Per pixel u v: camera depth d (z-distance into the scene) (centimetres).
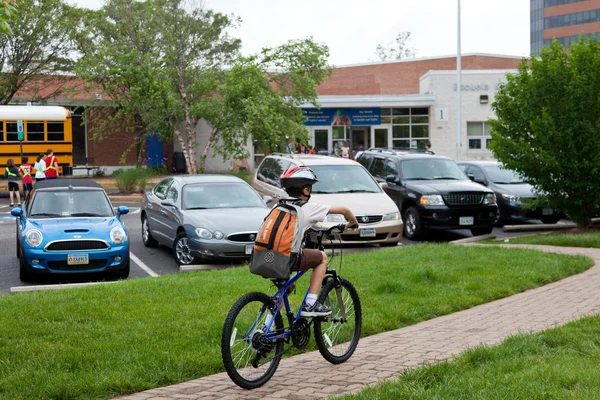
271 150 3331
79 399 625
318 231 682
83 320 898
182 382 680
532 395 558
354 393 605
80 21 3847
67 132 3366
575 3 12550
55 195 1489
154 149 4616
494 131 1964
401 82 6188
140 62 3244
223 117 3231
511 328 872
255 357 650
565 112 1852
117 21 3409
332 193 1791
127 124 4044
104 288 1109
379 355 757
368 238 1695
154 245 1788
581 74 1842
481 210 1923
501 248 1528
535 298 1067
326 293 705
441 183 1995
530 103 1881
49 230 1348
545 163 1839
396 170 2064
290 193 659
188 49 3369
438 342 810
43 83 4006
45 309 952
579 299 1047
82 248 1338
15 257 1638
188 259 1498
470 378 615
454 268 1255
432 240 1961
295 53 3375
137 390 650
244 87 3192
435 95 4625
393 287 1074
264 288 1097
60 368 702
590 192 1884
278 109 3322
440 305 996
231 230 1438
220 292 1062
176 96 3325
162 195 1694
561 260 1348
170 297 1033
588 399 541
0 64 3741
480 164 2345
